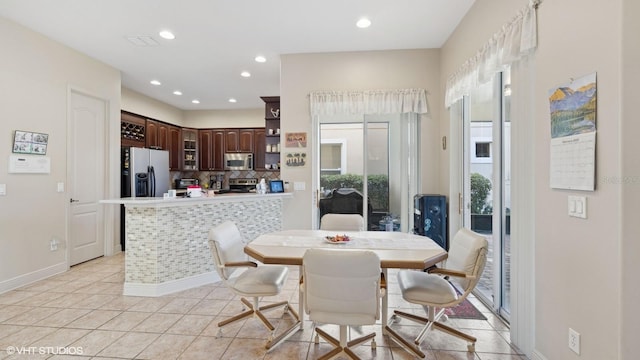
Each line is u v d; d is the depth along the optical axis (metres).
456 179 3.49
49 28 3.33
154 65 4.45
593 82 1.46
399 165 4.04
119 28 3.34
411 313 2.67
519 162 2.11
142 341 2.22
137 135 5.55
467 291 1.94
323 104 4.00
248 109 7.25
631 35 1.30
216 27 3.34
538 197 1.89
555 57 1.72
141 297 3.02
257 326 2.45
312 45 3.81
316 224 4.14
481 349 2.14
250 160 6.99
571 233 1.62
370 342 2.21
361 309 1.71
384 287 2.22
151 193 5.34
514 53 2.08
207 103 6.73
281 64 4.09
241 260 2.50
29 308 2.76
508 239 2.60
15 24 3.19
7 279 3.16
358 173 4.13
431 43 3.77
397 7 2.96
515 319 2.15
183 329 2.40
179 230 3.20
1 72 3.08
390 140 4.06
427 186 3.96
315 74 4.05
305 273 1.77
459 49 3.27
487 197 2.92
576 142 1.57
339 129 4.14
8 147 3.15
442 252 2.07
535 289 1.93
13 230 3.20
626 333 1.33
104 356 2.04
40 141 3.46
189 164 7.07
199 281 3.34
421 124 3.96
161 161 5.65
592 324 1.48
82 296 3.03
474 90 3.12
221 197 3.46
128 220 3.09
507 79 2.55
